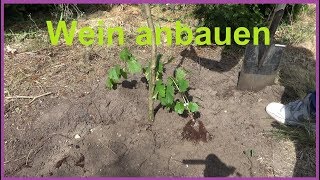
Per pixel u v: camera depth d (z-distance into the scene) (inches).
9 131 93.9
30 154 88.5
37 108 100.8
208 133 93.7
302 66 120.4
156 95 88.4
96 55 122.6
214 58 123.0
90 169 85.1
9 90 106.8
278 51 101.0
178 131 94.0
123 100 102.9
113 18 144.9
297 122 96.3
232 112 100.7
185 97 103.0
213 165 86.0
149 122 96.0
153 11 149.6
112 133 93.7
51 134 93.4
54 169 85.0
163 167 85.6
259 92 108.1
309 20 145.6
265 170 85.1
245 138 92.9
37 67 117.0
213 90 108.3
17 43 129.0
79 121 96.8
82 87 108.4
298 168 85.8
